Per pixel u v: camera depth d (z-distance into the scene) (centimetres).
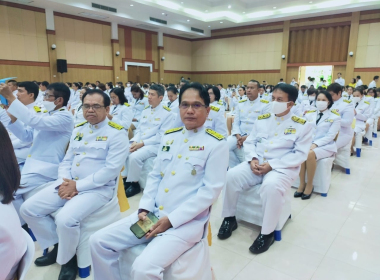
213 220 261
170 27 1431
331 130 321
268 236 215
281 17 1325
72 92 841
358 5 1121
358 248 213
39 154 224
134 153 315
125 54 1409
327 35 1289
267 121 252
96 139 201
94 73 1297
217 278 179
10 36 1018
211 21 1413
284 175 219
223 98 1222
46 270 188
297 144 229
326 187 312
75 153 207
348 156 386
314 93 595
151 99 344
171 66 1662
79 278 182
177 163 156
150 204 156
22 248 87
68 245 172
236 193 232
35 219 185
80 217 175
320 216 266
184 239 137
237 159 366
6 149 87
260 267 192
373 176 381
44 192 191
